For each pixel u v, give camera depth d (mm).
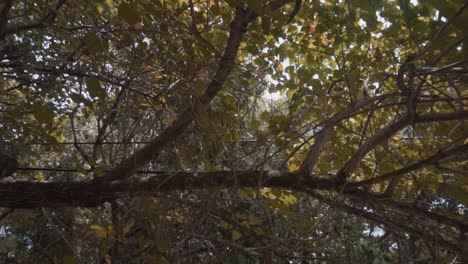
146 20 4488
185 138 5332
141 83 5426
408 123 3803
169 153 5355
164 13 4453
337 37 5332
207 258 5617
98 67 5258
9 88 6727
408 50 5148
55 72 5215
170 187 4512
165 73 5266
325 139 4441
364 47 5684
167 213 4730
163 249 4336
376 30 4918
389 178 4199
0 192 4520
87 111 6176
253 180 4379
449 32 3115
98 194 4602
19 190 4551
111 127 6199
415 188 4957
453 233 4488
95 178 4734
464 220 4441
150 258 4641
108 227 4715
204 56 4902
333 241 5574
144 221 4566
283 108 5879
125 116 5910
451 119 3668
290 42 5746
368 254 6316
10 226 9352
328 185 4266
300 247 5395
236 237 5203
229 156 4684
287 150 5094
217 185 4445
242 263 6250
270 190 4930
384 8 4227
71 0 4219
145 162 4926
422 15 3500
